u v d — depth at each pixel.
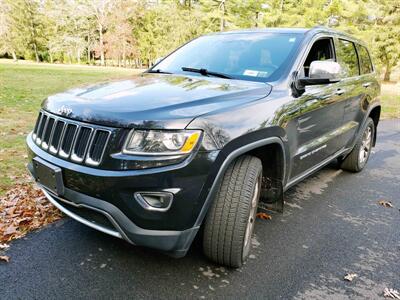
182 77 3.21
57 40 51.44
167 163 2.13
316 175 5.20
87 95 2.61
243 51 3.60
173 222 2.20
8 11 50.75
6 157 4.95
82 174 2.24
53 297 2.31
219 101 2.50
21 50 52.22
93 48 49.50
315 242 3.21
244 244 2.63
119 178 2.13
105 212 2.22
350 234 3.40
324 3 26.41
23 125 6.92
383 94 19.58
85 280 2.49
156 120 2.15
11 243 2.90
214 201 2.47
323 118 3.67
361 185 4.86
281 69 3.21
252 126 2.50
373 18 29.64
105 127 2.22
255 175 2.54
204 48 3.91
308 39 3.53
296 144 3.16
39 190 3.92
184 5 38.56
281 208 3.14
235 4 30.67
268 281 2.60
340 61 4.21
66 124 2.43
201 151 2.18
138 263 2.72
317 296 2.47
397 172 5.59
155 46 41.97
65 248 2.87
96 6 47.00
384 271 2.82
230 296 2.41
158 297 2.36
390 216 3.88
